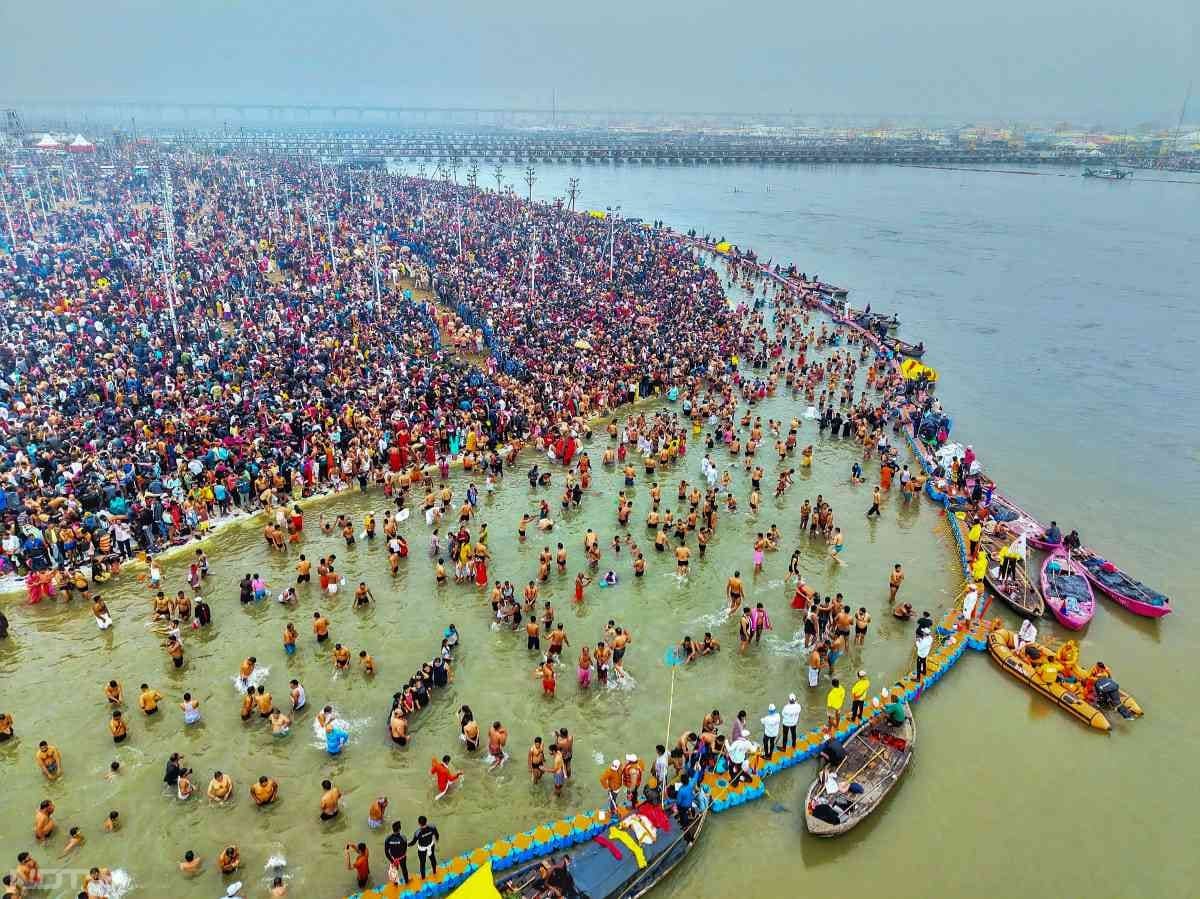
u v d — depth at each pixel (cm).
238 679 2586
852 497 4016
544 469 4144
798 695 2605
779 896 1933
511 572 3241
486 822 2091
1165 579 3462
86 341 5034
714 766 2247
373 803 2125
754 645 2848
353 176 15475
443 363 5328
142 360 4838
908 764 2323
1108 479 4456
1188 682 2773
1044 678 2653
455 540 3228
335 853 1992
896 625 3005
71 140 18588
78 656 2689
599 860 1903
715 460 4338
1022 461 4659
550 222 11294
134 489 3444
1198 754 2447
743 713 2272
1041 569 3356
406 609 2989
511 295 6938
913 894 1961
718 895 1930
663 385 5222
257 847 2002
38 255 7256
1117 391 5944
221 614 2923
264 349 5162
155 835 2028
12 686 2538
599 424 4766
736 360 5731
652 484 4041
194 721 2392
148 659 2680
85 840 2006
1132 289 9550
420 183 14988
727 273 9569
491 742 2261
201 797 2145
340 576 3147
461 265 8075
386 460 3956
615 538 3497
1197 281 10038
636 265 8819
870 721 2400
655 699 2559
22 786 2166
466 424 4225
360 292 6919
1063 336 7438
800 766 2316
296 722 2417
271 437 3912
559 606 3033
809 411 4969
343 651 2584
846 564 3416
